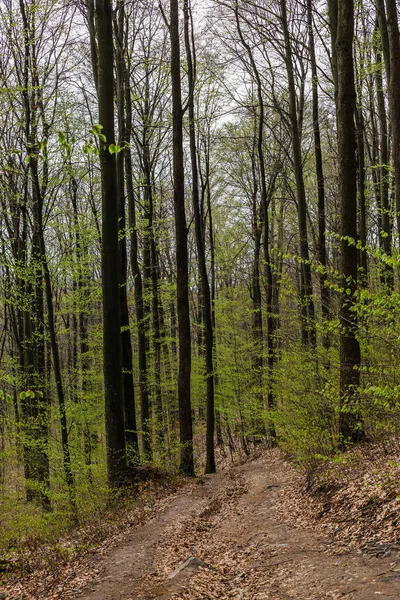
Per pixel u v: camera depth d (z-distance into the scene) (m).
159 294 17.81
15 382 12.98
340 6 9.72
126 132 15.57
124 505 10.64
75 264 13.45
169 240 25.39
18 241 16.12
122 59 14.83
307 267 15.45
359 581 4.89
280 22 16.77
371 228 21.36
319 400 9.44
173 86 13.73
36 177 12.72
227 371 19.69
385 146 15.97
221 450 23.48
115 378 11.45
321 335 11.48
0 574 7.56
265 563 6.16
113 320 11.41
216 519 9.22
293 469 12.25
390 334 6.49
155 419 16.88
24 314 16.41
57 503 12.56
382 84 16.02
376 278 11.70
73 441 13.56
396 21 10.88
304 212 16.55
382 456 8.10
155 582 6.04
